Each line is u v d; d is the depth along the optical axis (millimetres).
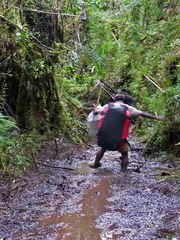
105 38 9891
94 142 7660
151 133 7523
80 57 8742
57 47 8000
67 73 8695
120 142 6031
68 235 3742
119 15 10273
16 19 6914
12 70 7176
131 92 9750
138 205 4480
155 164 6367
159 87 8141
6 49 7047
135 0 9789
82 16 7891
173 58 7898
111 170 6082
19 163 5660
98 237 3689
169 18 9023
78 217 4180
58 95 7859
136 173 5836
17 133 6480
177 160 6398
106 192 4992
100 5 8891
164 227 3854
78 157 6875
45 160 6441
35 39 7227
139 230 3811
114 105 6199
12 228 3904
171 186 5035
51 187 5152
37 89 7297
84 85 10164
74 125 8086
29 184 5211
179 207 4355
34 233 3797
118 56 10086
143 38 9547
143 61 9539
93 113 7344
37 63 6867
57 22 8062
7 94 7258
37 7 7758
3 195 4789
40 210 4379
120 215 4207
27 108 7230
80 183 5379
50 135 7359
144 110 8602
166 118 6781
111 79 10594
